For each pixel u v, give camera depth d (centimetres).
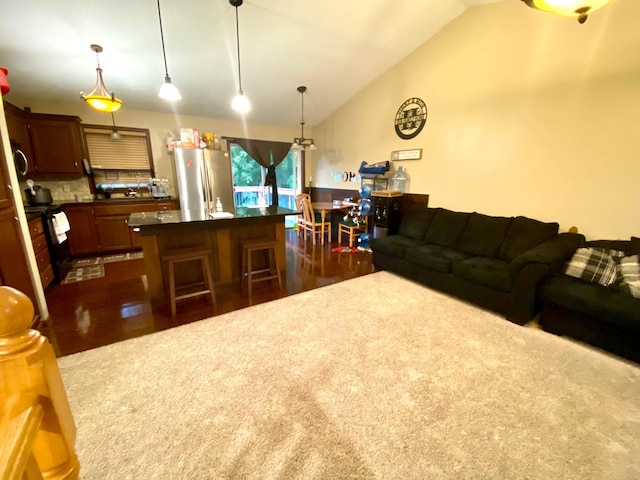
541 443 138
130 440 137
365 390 170
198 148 470
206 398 163
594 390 172
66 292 305
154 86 407
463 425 148
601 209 262
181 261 269
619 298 201
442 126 381
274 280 340
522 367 192
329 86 470
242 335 226
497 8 310
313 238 510
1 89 213
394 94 438
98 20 276
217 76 403
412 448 135
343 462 128
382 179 474
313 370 187
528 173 307
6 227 212
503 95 317
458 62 353
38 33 279
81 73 355
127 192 481
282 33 333
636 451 135
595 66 254
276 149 612
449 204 386
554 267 234
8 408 49
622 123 245
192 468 125
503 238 309
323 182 627
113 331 231
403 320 251
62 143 409
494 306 263
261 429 144
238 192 658
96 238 432
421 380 179
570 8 139
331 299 292
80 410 154
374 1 301
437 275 309
